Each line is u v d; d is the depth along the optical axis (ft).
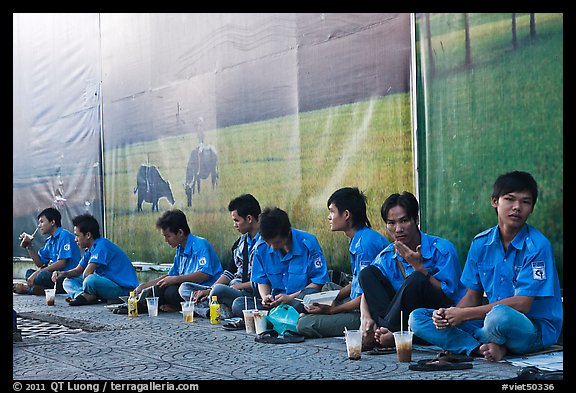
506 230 13.57
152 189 28.40
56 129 33.42
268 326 17.39
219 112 25.17
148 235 28.76
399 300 14.44
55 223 30.09
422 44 18.26
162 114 27.73
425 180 18.25
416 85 18.42
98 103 30.96
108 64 30.30
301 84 22.04
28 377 13.41
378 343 14.71
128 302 21.79
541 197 15.66
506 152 16.44
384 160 19.52
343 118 20.71
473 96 17.10
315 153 21.63
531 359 13.21
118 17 29.63
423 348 14.75
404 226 15.06
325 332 16.49
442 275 14.76
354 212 16.76
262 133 23.48
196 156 26.27
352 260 16.92
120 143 29.91
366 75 19.99
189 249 22.70
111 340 17.40
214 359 14.60
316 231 21.71
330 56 21.06
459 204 17.46
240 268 21.30
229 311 20.12
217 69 25.17
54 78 33.30
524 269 13.30
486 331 13.29
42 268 30.12
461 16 17.31
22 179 35.70
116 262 25.94
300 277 18.17
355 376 12.60
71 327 20.03
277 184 22.97
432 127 18.06
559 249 15.33
